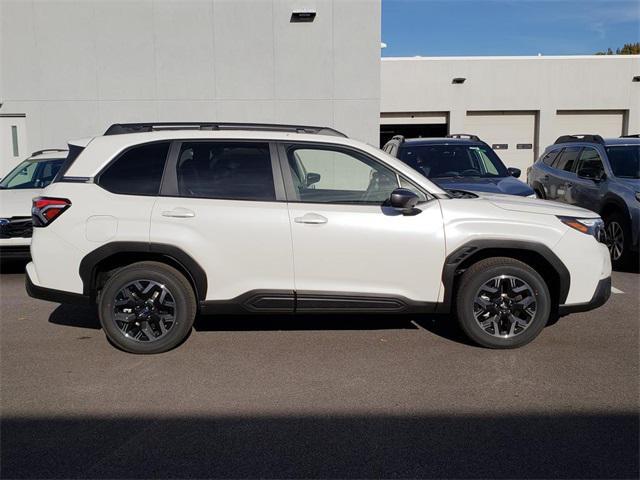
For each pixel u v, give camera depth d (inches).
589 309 208.4
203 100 518.0
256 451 140.8
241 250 200.2
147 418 158.2
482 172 351.6
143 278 201.9
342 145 208.8
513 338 206.2
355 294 202.2
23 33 506.3
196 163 206.5
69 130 517.3
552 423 154.3
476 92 892.0
